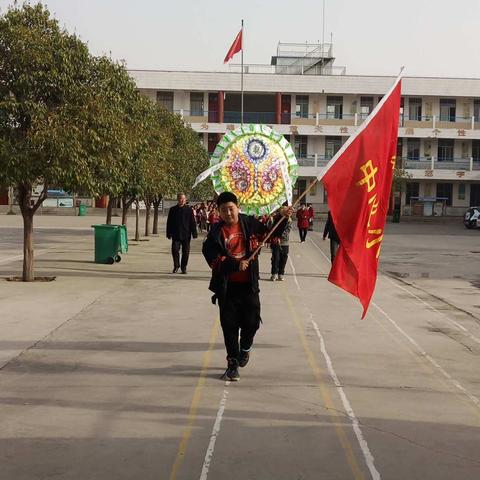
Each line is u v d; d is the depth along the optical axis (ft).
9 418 17.67
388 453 15.44
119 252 60.23
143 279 47.85
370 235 22.57
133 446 15.74
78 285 43.80
